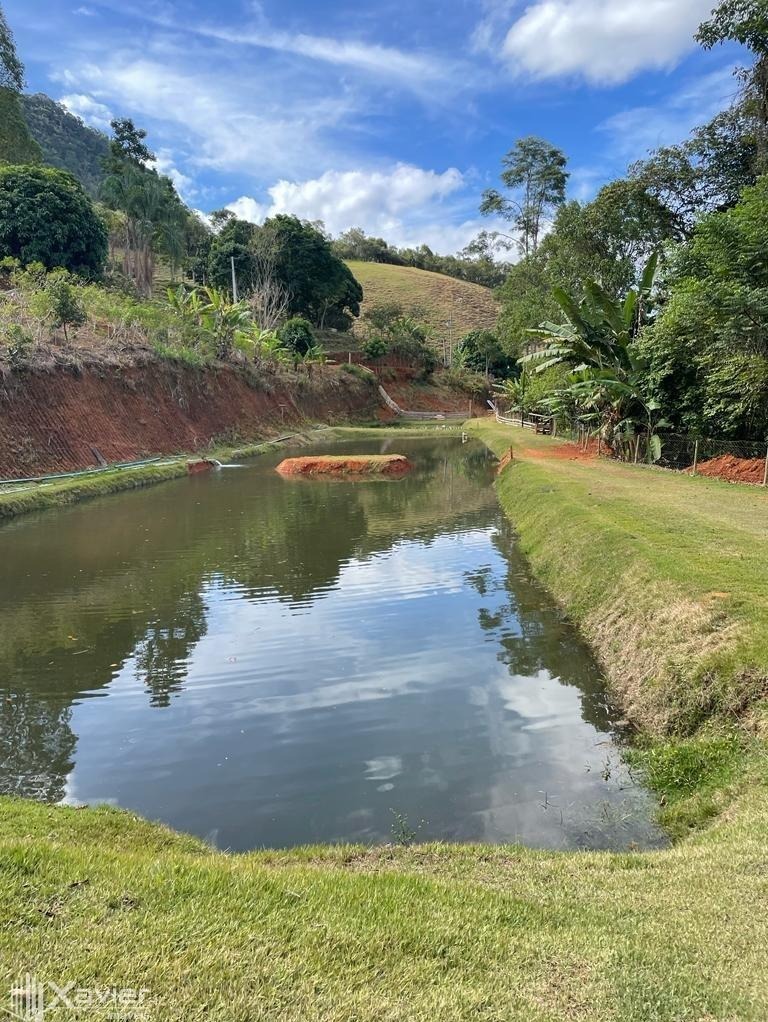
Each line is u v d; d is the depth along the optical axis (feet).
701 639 22.11
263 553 45.27
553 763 19.56
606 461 72.54
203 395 113.60
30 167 124.36
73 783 18.67
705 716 19.77
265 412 135.23
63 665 26.76
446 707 23.16
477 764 19.51
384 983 8.64
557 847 15.62
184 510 61.26
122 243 187.83
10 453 66.49
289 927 9.70
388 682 25.22
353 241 343.26
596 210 88.07
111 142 169.99
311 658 27.50
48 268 119.85
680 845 14.57
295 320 173.68
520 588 36.96
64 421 75.97
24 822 14.83
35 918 9.34
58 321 84.28
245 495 70.44
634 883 12.37
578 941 10.06
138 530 52.37
